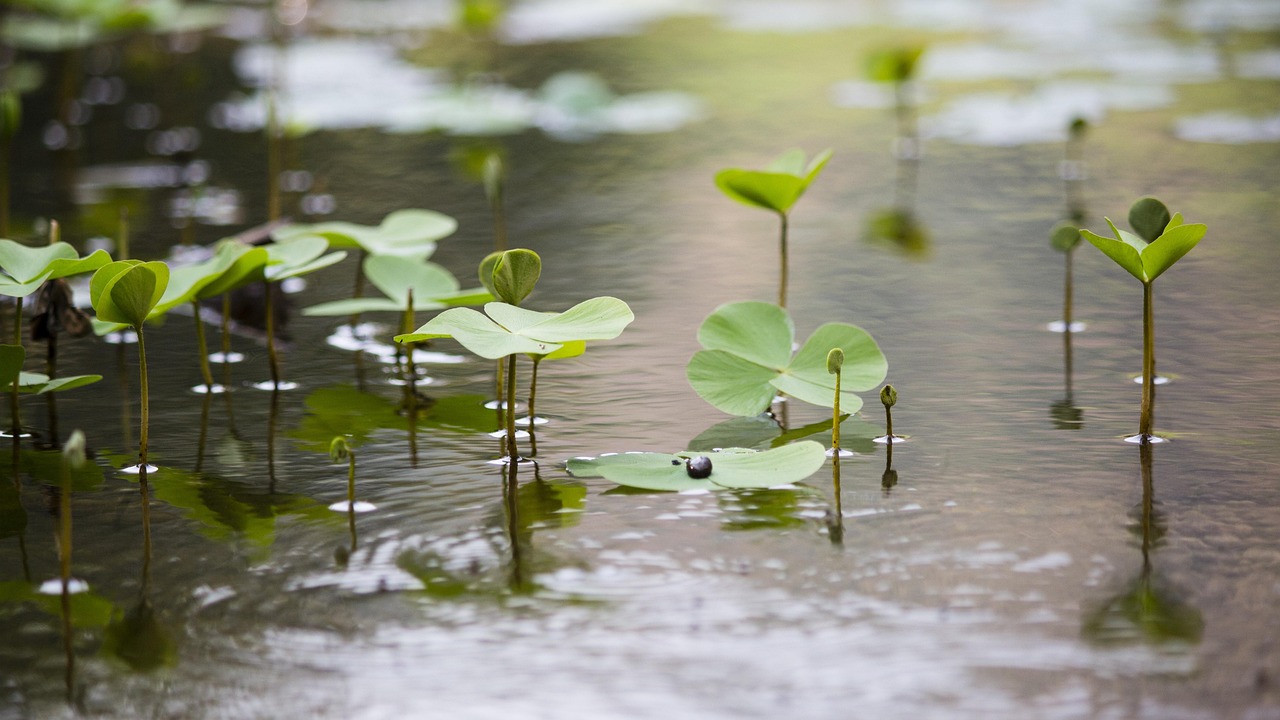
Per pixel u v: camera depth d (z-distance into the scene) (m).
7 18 4.29
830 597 1.69
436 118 3.08
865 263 2.02
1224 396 1.82
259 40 4.39
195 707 1.65
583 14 5.41
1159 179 2.32
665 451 1.78
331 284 1.99
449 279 1.89
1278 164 2.41
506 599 1.69
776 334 1.83
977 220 2.10
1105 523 1.72
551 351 1.76
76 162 2.63
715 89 3.56
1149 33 4.56
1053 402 1.82
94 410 1.83
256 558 1.71
